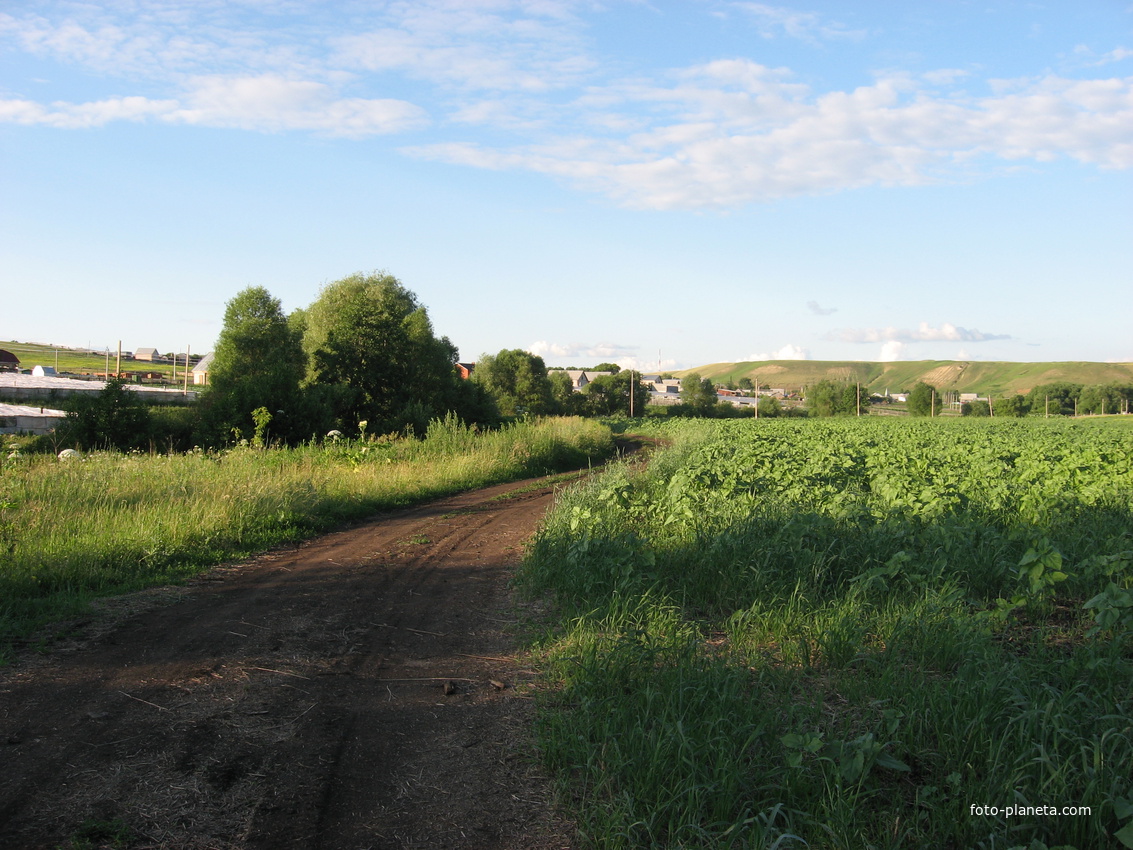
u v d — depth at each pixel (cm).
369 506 1444
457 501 1639
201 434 2700
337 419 3362
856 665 549
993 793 356
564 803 379
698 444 2742
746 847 339
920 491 1172
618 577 743
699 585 735
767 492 1201
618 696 484
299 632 660
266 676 549
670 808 359
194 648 606
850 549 793
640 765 394
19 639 609
